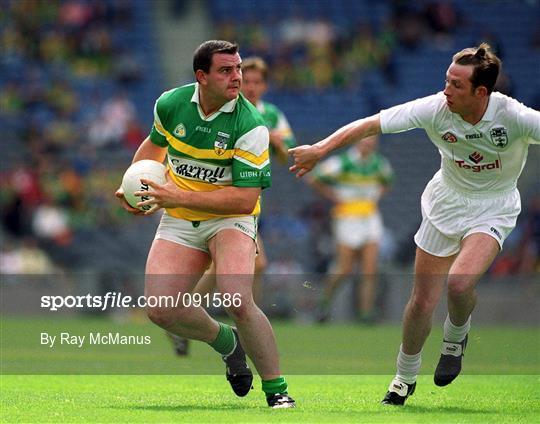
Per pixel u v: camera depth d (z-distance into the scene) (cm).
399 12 10075
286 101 9550
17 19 9938
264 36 9981
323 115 9531
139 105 9625
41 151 8788
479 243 2581
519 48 9931
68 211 8144
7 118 9088
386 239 7706
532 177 8538
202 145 2519
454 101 2481
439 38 9981
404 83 9725
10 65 9588
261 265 3734
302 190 8656
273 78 9625
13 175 8200
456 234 2647
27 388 3012
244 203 2489
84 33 9925
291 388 3086
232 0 10375
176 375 3353
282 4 10300
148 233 8162
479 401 2789
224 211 2486
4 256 7538
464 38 9994
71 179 8250
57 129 8969
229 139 2500
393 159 8988
